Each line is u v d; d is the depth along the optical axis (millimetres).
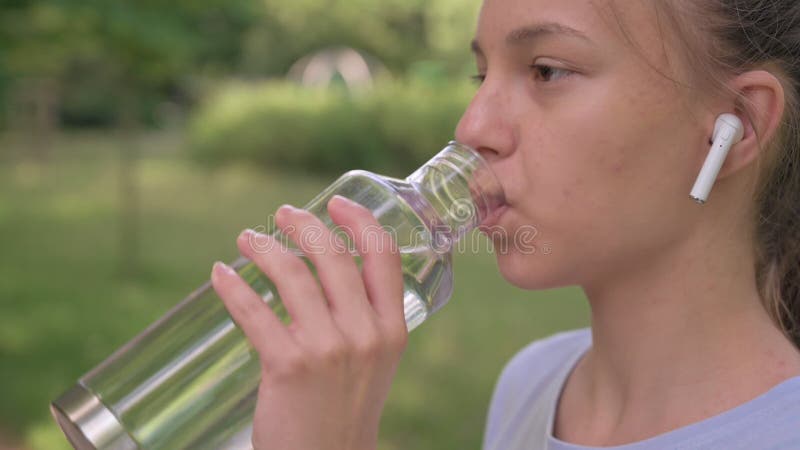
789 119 901
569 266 888
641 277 919
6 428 4254
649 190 852
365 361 771
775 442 824
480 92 900
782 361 902
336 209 819
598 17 824
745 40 850
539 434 1137
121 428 875
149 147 21922
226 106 18406
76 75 13070
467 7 21484
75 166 17141
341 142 17297
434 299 982
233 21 8625
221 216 12117
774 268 1002
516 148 880
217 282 781
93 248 9492
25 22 5844
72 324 6367
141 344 921
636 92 828
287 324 895
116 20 6066
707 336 915
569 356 1219
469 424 4547
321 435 770
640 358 948
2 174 15555
